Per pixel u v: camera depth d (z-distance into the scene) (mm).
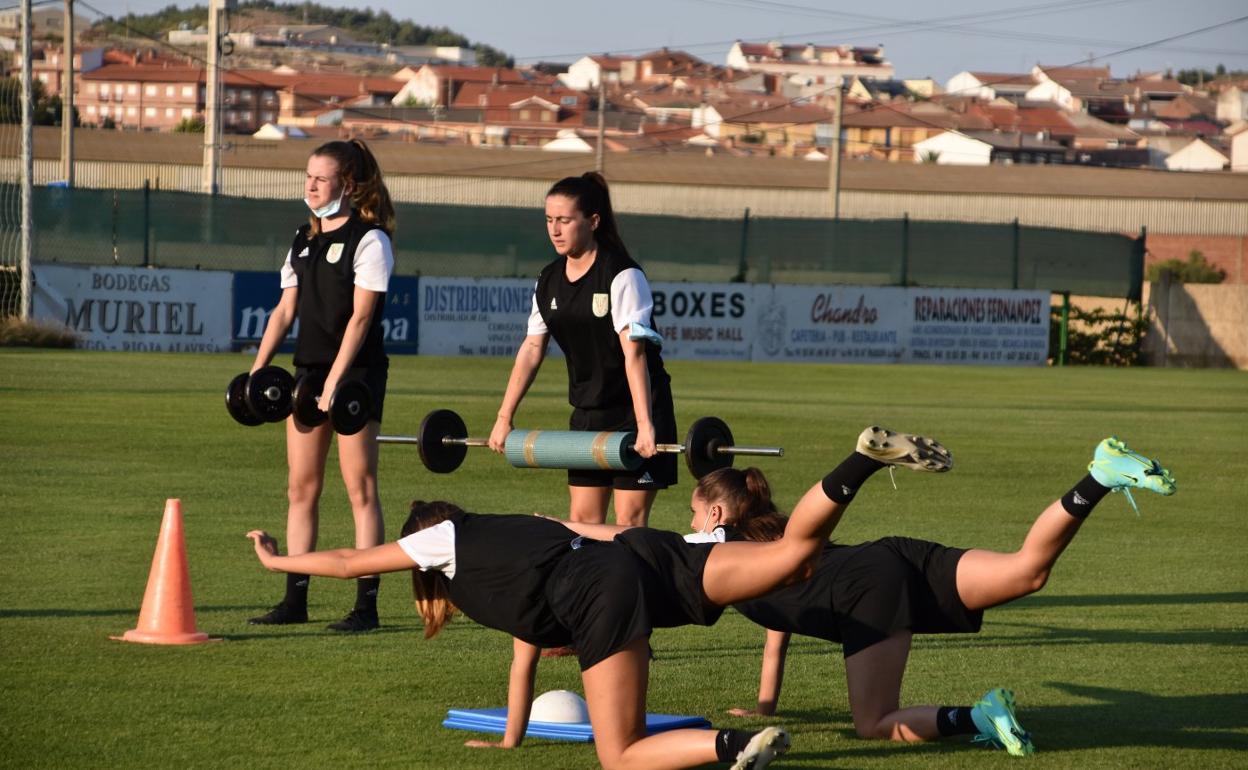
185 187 102188
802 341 59062
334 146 13445
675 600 9289
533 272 56719
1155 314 66938
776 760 9781
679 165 114562
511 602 9398
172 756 9555
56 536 17422
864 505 22297
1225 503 23688
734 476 10711
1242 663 12852
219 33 66312
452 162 110812
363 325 13156
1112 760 9828
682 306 57281
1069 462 27938
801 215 110562
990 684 12055
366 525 13562
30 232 48094
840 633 10422
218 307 50219
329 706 10844
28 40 47562
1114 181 120812
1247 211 117000
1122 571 17516
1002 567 9977
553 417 31812
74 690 11070
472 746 9922
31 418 29016
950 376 52562
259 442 26516
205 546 17188
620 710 8969
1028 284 63406
